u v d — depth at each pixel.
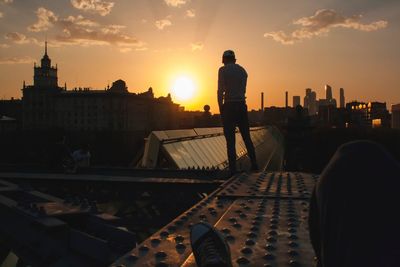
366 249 1.36
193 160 13.07
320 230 1.60
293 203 5.58
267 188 6.77
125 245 4.07
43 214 4.55
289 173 8.94
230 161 9.12
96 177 8.46
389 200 1.43
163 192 7.80
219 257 2.20
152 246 3.52
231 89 9.19
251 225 4.32
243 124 9.50
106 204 8.10
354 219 1.43
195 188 7.71
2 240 5.38
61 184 8.50
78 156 12.40
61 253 4.21
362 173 1.51
